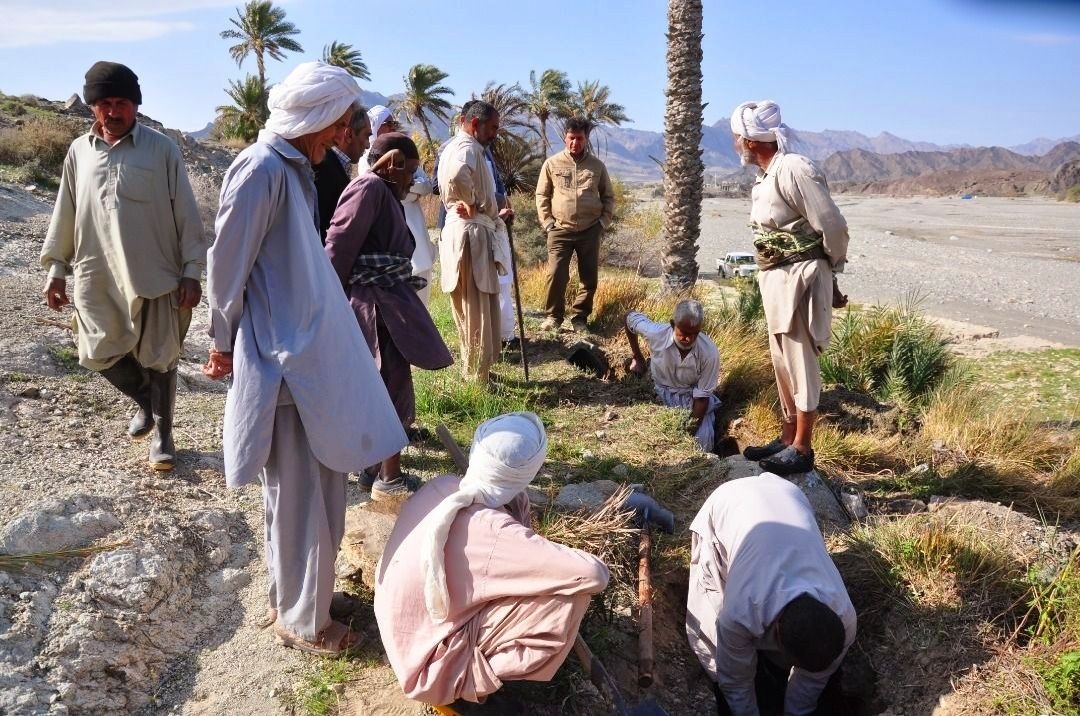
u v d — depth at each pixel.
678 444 5.60
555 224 7.70
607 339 7.79
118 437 4.76
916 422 6.47
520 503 3.23
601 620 3.68
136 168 3.96
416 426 5.34
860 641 3.99
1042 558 4.16
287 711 3.09
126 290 4.03
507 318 7.22
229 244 2.92
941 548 4.09
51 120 21.56
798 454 4.98
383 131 6.33
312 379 3.02
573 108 48.56
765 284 4.84
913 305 11.67
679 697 3.71
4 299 6.65
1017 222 72.00
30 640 3.12
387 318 4.21
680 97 11.80
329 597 3.25
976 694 3.40
